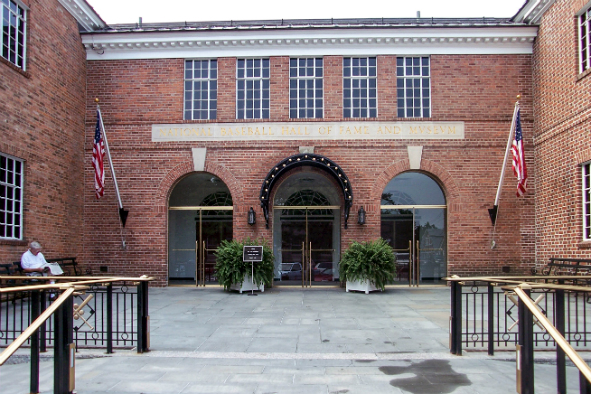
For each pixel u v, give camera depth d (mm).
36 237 13000
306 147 15344
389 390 5445
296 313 10516
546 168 14633
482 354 7008
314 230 15531
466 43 15602
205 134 15586
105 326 9211
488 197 15250
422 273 15469
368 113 15711
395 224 15555
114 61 15891
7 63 11789
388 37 15492
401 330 8680
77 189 15234
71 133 14922
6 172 12039
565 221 13609
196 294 13758
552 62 14328
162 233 15438
